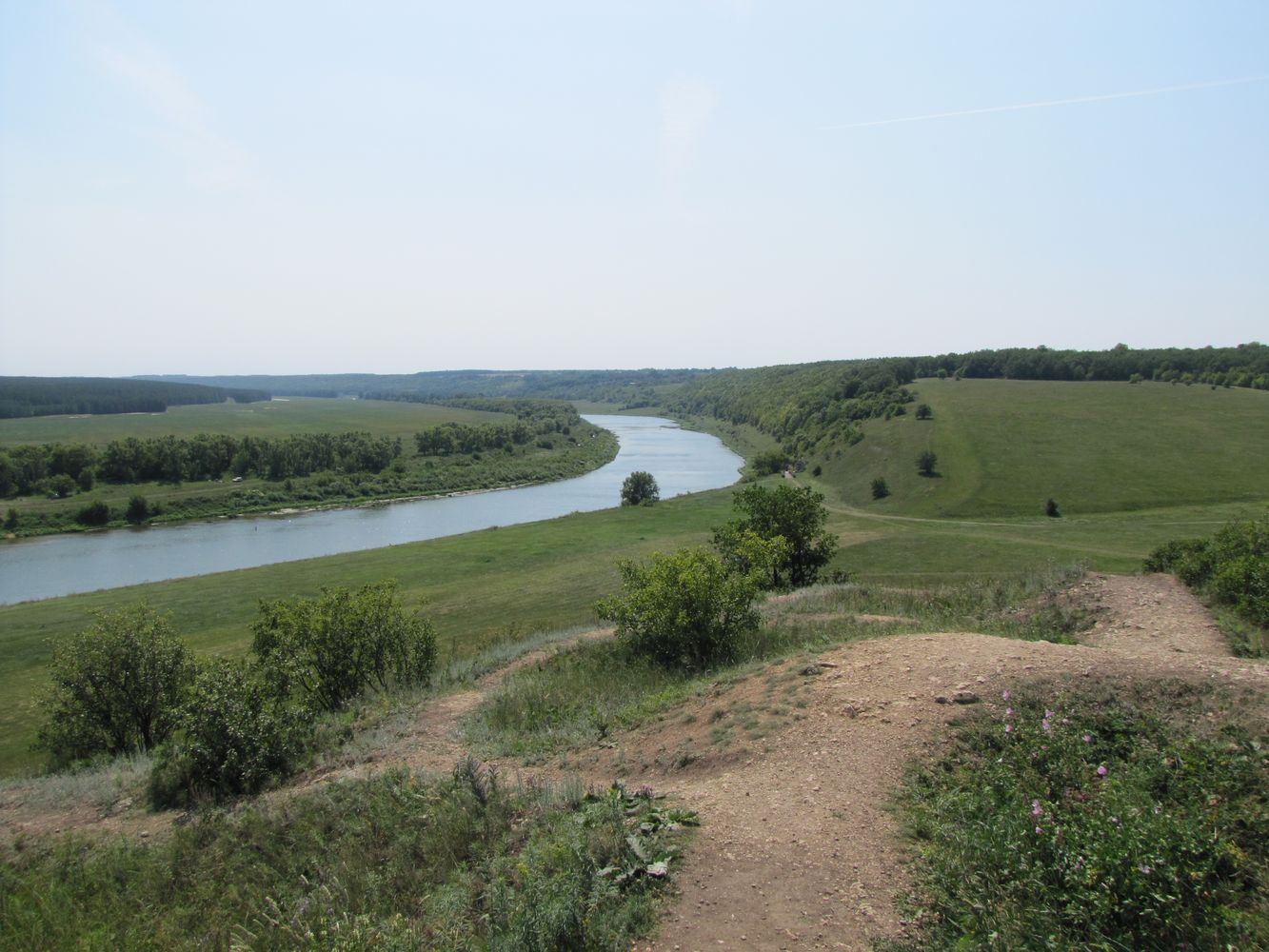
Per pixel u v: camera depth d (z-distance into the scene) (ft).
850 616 49.67
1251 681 22.57
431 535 194.70
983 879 16.39
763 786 22.49
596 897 17.07
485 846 21.83
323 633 50.03
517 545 160.15
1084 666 25.36
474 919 18.06
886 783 21.48
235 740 33.76
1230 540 49.73
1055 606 47.52
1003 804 19.04
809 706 27.86
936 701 25.26
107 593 126.11
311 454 292.20
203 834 27.25
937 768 21.88
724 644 44.21
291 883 22.63
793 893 16.85
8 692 80.84
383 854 23.02
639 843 19.15
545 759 30.66
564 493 270.46
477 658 56.80
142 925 21.42
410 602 112.27
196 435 286.05
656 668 43.62
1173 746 20.40
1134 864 15.26
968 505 196.44
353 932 17.49
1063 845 16.29
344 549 176.65
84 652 48.39
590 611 95.61
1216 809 17.85
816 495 82.43
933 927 15.35
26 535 196.13
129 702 48.42
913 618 48.19
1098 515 179.93
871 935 15.24
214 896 22.80
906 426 277.64
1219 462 208.03
